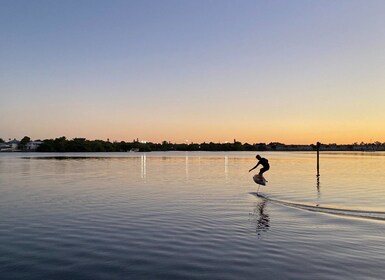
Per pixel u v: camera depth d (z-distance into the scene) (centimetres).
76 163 8425
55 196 2495
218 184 3378
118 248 1190
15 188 3005
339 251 1141
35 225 1547
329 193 2639
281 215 1759
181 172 5188
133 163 8481
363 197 2417
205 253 1128
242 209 1941
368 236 1334
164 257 1089
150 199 2344
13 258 1089
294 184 3325
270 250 1157
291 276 924
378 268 981
